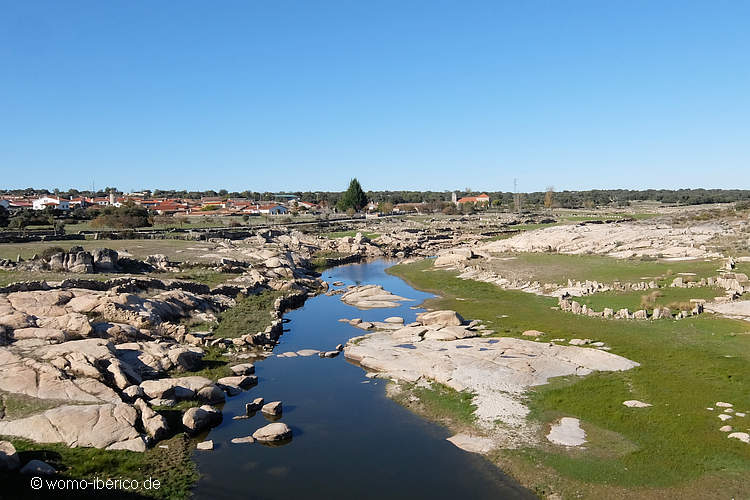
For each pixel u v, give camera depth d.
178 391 32.12
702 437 25.70
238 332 48.03
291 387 36.16
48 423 25.70
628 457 24.61
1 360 30.52
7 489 21.22
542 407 30.64
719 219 121.06
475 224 179.25
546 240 104.88
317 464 25.50
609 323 46.94
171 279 61.16
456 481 23.91
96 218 133.50
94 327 38.16
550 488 23.03
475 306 59.84
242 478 24.14
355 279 88.62
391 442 27.80
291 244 120.50
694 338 40.66
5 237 87.94
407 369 38.34
